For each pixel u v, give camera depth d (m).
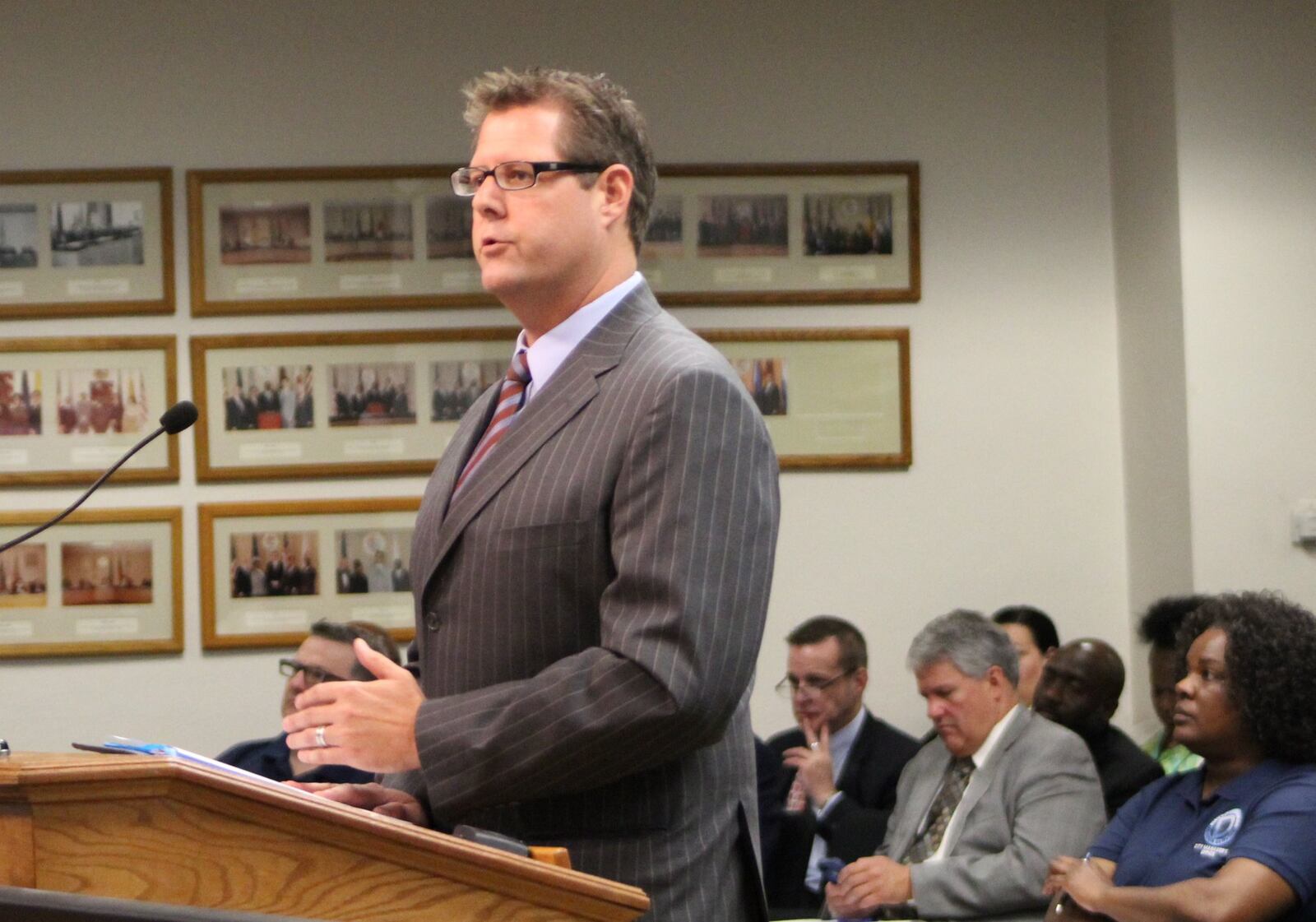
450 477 2.13
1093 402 6.04
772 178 5.97
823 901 4.57
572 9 5.99
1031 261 6.06
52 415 5.80
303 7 5.93
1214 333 5.51
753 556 1.85
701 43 6.00
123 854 1.25
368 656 1.83
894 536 5.97
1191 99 5.52
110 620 5.76
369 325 5.89
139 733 5.74
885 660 5.94
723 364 1.95
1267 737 3.31
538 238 2.01
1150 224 5.75
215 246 5.85
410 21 5.95
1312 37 5.56
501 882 1.43
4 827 1.22
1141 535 5.90
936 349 6.01
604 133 2.05
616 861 1.88
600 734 1.73
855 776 5.02
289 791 1.36
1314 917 3.13
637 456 1.86
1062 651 4.77
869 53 6.04
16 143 5.86
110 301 5.82
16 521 5.77
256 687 5.79
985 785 4.18
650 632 1.76
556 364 2.06
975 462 6.00
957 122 6.06
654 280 5.94
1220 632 3.40
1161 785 3.64
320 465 5.83
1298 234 5.54
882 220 6.00
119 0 5.90
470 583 1.94
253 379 5.84
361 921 1.36
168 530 5.79
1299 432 5.51
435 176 5.90
